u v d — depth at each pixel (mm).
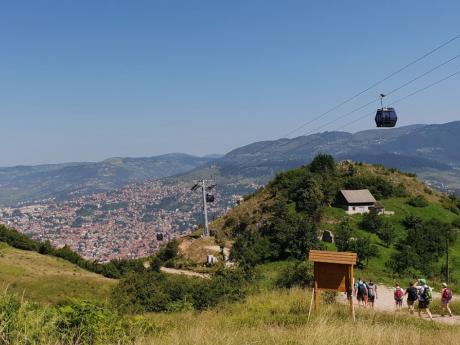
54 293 44500
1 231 83438
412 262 58219
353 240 61625
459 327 20719
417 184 95625
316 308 19828
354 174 92125
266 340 10875
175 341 9641
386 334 12484
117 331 9633
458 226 78250
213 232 87188
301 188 80312
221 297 29844
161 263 74938
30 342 7707
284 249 61469
